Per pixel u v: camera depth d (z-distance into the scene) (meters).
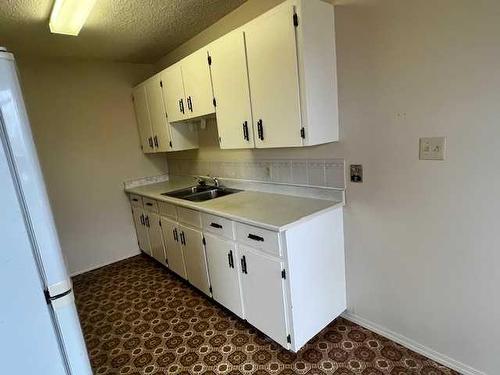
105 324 2.29
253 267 1.82
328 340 1.88
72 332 0.89
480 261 1.39
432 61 1.37
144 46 2.87
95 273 3.25
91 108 3.24
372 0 1.52
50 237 0.83
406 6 1.41
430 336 1.66
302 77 1.57
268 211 1.87
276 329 1.77
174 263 2.83
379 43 1.53
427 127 1.45
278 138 1.77
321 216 1.79
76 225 3.25
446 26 1.31
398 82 1.51
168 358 1.88
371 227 1.79
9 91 0.75
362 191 1.79
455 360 1.58
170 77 2.66
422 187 1.52
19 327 0.80
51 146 3.04
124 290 2.81
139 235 3.55
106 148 3.37
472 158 1.33
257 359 1.79
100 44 2.71
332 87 1.73
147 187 3.45
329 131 1.75
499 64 1.20
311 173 2.05
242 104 1.95
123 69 3.39
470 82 1.28
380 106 1.60
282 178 2.29
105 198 3.41
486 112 1.26
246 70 1.86
